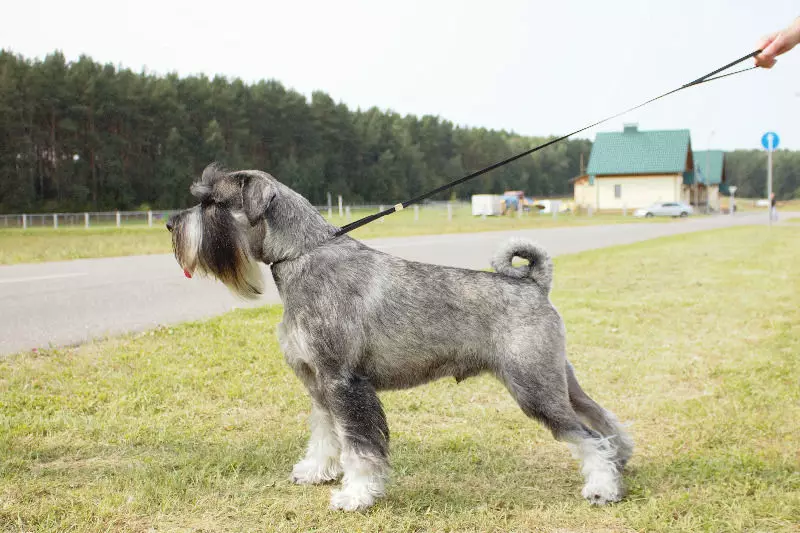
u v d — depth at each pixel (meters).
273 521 3.69
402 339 3.90
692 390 6.18
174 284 11.92
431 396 5.99
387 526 3.66
